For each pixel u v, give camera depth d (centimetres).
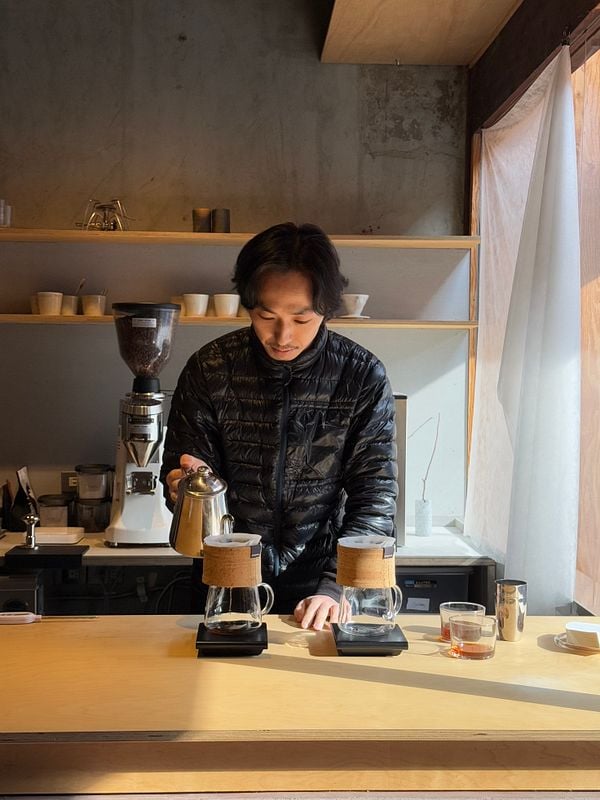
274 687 159
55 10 402
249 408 235
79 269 405
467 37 374
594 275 266
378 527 225
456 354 415
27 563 332
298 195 411
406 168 414
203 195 409
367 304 414
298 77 410
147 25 405
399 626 197
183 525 194
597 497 266
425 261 414
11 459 405
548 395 271
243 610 180
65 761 136
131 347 331
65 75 404
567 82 273
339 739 137
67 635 188
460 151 415
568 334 269
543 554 272
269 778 137
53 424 405
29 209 404
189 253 407
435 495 416
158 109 407
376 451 234
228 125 408
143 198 407
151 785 136
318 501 237
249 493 237
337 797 137
